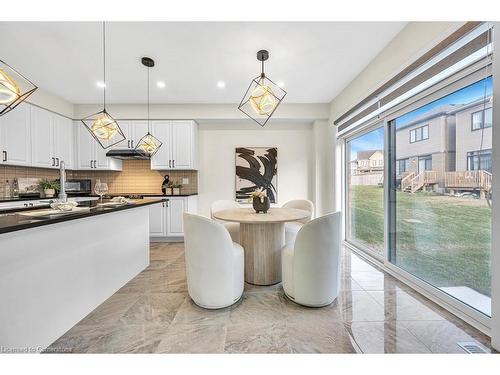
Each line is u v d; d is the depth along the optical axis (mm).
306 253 1766
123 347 1416
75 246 1623
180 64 2693
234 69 2816
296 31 2123
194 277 1801
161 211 3914
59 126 3732
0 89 1194
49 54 2479
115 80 3109
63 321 1515
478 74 1586
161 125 4016
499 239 1316
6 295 1179
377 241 2967
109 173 4348
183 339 1485
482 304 1629
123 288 2193
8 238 1182
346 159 3801
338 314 1748
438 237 1992
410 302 1916
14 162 3092
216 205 3111
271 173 4426
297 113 4035
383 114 2645
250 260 2291
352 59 2600
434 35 1741
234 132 4438
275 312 1781
